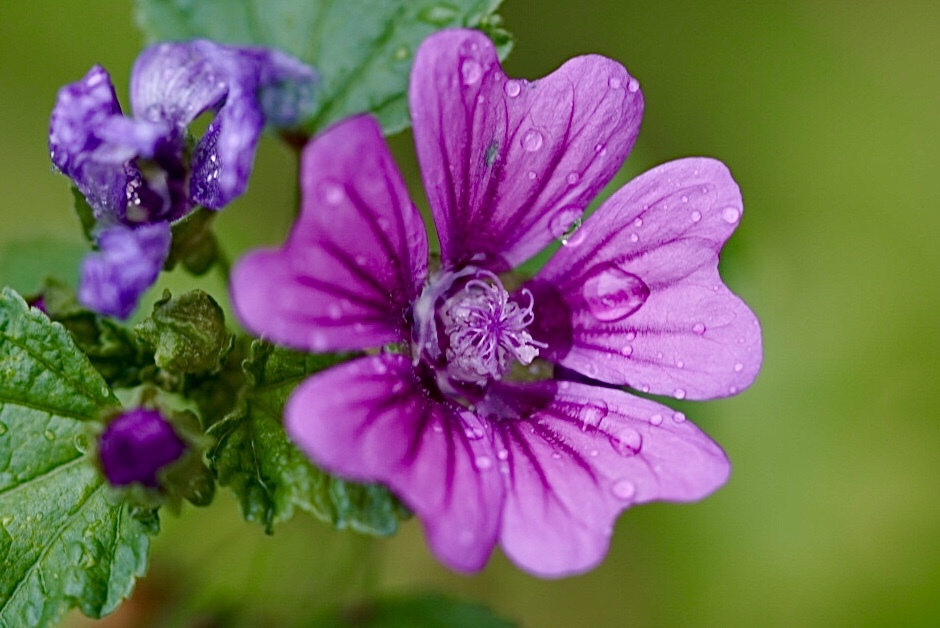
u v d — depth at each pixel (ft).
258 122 0.72
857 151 1.01
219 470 0.73
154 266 0.71
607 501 0.70
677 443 0.71
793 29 1.01
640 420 0.72
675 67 1.01
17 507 0.74
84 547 0.74
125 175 0.74
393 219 0.70
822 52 1.01
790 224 1.01
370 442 0.68
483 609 0.84
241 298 0.66
